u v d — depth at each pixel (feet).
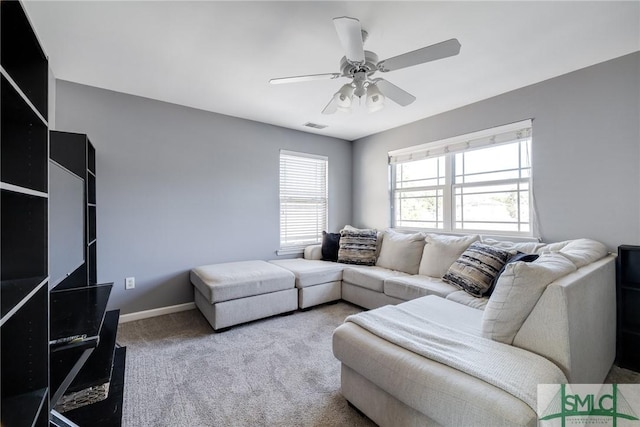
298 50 7.04
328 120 12.46
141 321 9.65
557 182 8.54
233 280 9.08
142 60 7.48
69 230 5.67
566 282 4.32
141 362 7.00
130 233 9.71
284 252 13.48
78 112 8.82
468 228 11.03
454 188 11.48
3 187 2.34
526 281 4.37
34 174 3.44
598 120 7.79
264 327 9.19
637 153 7.22
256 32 6.34
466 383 3.67
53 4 5.40
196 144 11.01
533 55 7.35
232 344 7.98
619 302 7.01
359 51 5.33
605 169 7.69
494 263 7.96
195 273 10.13
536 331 4.25
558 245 7.83
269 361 7.07
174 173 10.55
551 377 3.67
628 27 6.22
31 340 3.34
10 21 2.95
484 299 7.53
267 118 12.17
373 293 10.25
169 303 10.46
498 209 10.19
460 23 6.06
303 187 14.24
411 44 6.77
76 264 6.14
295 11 5.68
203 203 11.19
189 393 5.81
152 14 5.73
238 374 6.49
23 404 3.17
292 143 13.74
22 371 3.30
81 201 6.63
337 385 6.10
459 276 8.32
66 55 7.21
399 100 7.39
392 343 4.81
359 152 15.47
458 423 3.56
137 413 5.22
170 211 10.47
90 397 5.10
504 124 9.67
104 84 8.91
